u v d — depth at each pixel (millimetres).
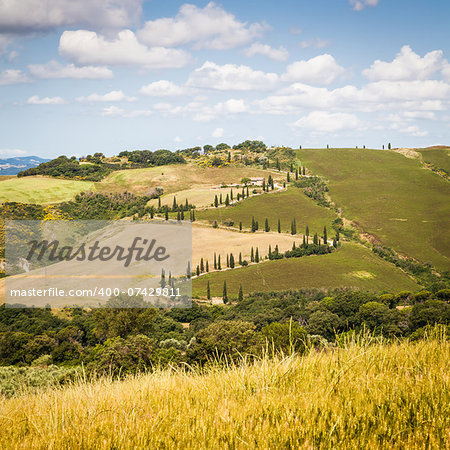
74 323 65438
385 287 115500
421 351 4566
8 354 51469
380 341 4992
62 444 3137
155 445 2941
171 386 4617
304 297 102438
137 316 57625
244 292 111875
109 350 26766
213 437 2930
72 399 4746
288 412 3111
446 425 2852
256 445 2738
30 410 4527
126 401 4188
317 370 4281
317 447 2699
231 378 4246
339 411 3113
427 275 132000
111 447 3002
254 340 25875
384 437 2752
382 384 3656
